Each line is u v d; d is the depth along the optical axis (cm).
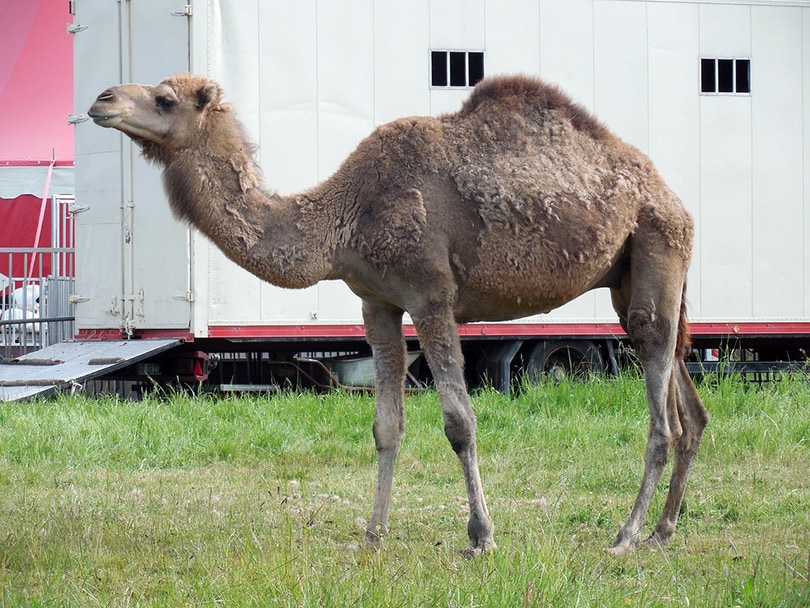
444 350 1341
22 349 3103
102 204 2752
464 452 1323
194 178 1375
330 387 2769
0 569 1217
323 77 2681
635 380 2516
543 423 2203
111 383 3070
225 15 2620
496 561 1136
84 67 2781
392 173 1371
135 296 2692
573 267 1395
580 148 1431
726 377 2652
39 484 1752
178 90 1379
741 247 2888
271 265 1370
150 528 1427
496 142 1400
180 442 2030
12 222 4131
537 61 2786
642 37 2836
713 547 1372
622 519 1522
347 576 1093
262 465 1930
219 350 2798
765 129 2905
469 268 1365
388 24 2714
